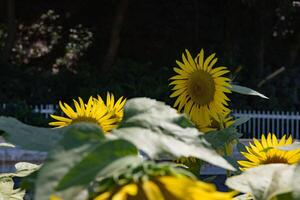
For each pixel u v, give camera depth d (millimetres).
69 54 20844
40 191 715
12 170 5070
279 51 20094
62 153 759
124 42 20203
